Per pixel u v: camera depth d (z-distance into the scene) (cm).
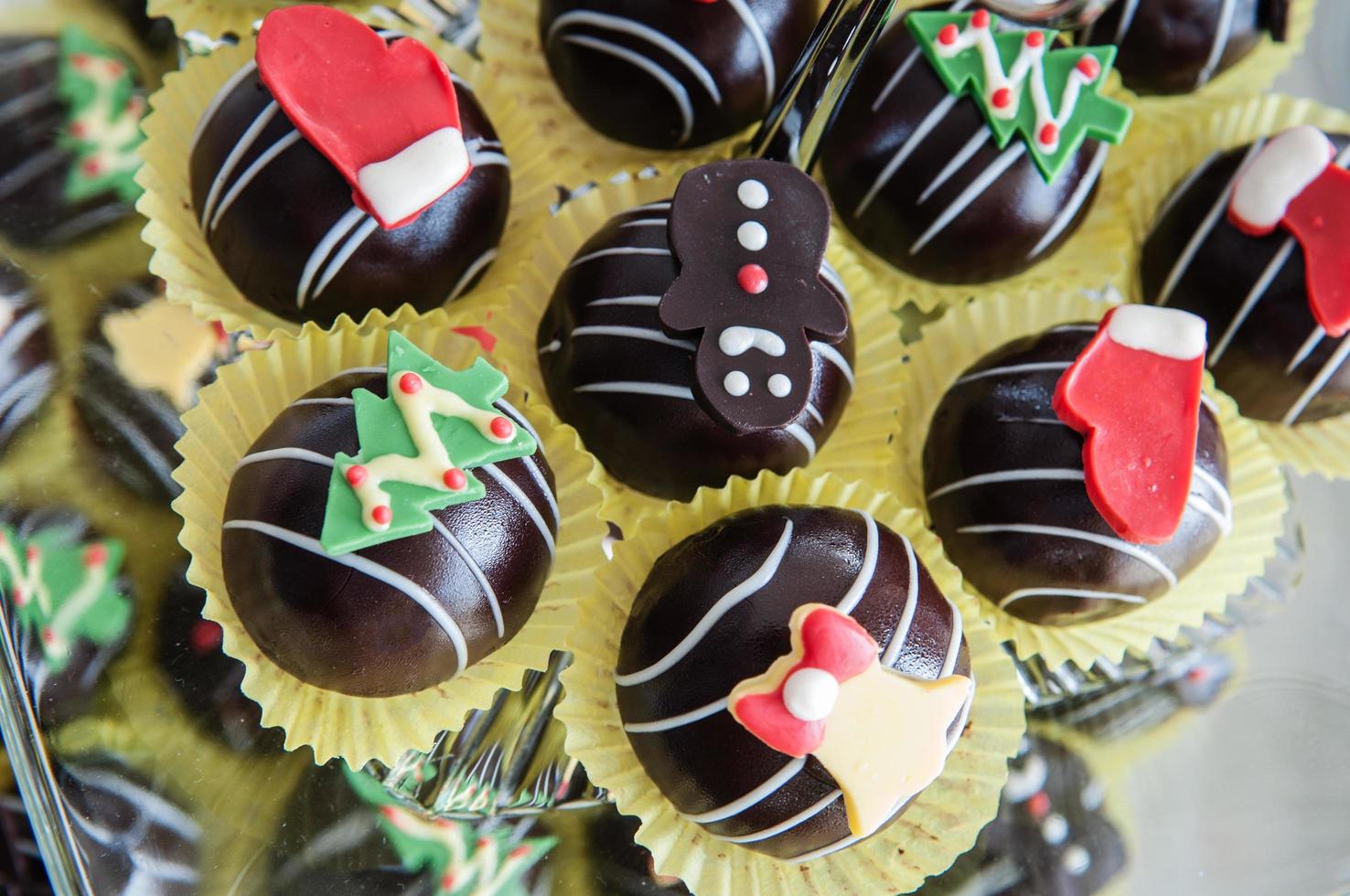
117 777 25
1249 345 28
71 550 26
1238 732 28
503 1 30
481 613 25
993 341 29
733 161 26
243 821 25
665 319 25
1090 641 28
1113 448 26
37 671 25
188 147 28
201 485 26
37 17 28
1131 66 31
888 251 29
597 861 26
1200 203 29
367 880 25
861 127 28
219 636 26
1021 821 27
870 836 25
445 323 27
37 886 26
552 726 27
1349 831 28
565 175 30
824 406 27
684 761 24
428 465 24
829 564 25
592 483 26
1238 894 27
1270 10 31
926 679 24
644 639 25
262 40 25
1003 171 28
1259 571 29
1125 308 26
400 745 25
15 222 27
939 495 28
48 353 26
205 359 27
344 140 25
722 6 28
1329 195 28
